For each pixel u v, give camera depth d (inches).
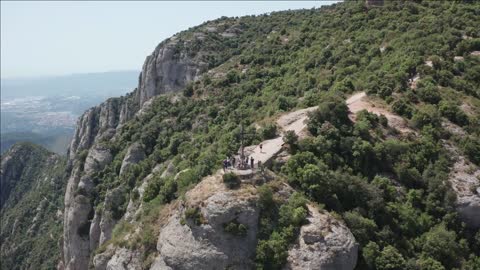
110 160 3969.0
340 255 1530.5
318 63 3410.4
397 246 1713.8
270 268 1544.0
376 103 2422.5
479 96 2576.3
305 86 3036.4
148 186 2513.5
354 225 1672.0
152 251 1878.7
